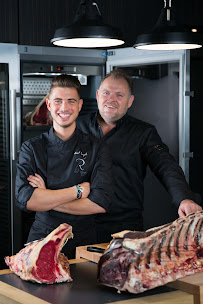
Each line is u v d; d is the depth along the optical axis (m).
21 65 3.96
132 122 2.98
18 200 2.46
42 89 4.09
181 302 1.80
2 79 3.89
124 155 2.91
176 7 4.06
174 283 1.90
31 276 1.92
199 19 4.25
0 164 3.92
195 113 4.00
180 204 2.51
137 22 4.16
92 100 4.33
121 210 2.91
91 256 2.26
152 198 4.11
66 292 1.85
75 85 2.39
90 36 2.57
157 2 4.10
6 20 3.87
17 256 2.01
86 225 2.52
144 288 1.79
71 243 2.47
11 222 3.92
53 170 2.49
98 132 2.96
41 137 2.53
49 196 2.41
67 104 2.38
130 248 1.81
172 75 3.96
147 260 1.80
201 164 4.07
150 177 4.10
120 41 2.76
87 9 2.68
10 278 2.01
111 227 2.88
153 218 4.12
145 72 4.11
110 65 4.26
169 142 4.02
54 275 1.94
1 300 1.88
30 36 3.97
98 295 1.82
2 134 3.92
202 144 4.06
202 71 4.02
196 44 2.83
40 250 1.95
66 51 4.12
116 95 2.80
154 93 4.07
